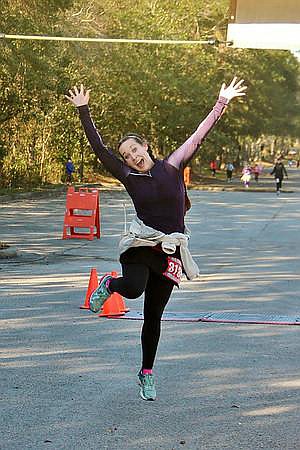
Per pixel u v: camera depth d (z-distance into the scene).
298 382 7.86
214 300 12.48
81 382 7.73
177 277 6.63
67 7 37.44
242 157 112.88
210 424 6.57
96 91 52.62
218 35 65.00
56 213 31.25
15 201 38.84
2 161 46.75
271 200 44.19
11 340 9.50
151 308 6.82
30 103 43.53
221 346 9.31
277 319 11.01
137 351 8.99
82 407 6.97
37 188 46.34
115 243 21.20
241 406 7.06
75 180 56.28
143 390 6.99
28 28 35.56
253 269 16.38
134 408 6.96
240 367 8.38
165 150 62.88
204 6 64.50
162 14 57.09
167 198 6.57
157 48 57.03
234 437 6.26
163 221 6.58
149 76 56.25
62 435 6.26
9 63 35.47
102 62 53.59
